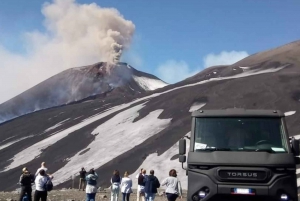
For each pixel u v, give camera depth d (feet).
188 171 43.86
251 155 42.57
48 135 497.46
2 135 572.92
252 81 496.23
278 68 612.70
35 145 453.99
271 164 41.86
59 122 569.64
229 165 42.37
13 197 107.96
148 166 315.58
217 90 492.13
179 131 386.32
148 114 469.98
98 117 524.93
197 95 488.44
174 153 333.83
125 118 474.90
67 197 110.32
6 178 353.51
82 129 465.06
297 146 43.42
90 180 78.23
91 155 373.20
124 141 396.16
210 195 42.27
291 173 42.04
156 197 129.29
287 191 41.55
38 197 69.21
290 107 397.39
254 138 43.88
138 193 90.74
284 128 44.19
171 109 465.06
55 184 307.99
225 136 44.37
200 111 46.57
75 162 362.94
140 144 375.04
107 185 289.33
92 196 78.64
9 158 426.10
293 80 477.77
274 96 432.66
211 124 45.27
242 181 41.91
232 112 45.57
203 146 44.27
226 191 41.86
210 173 42.63
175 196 66.95
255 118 44.83
